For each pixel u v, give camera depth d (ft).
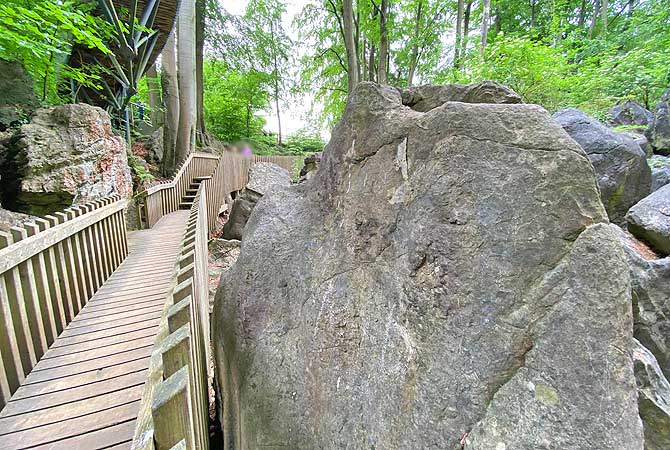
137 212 20.31
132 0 20.61
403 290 4.11
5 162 13.37
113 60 22.34
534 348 3.17
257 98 68.33
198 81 51.08
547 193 3.54
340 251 5.31
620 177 15.44
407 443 3.41
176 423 3.13
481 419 3.12
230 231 23.40
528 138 3.79
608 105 24.31
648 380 6.73
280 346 5.46
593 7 52.47
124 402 5.96
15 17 13.24
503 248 3.55
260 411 5.26
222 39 51.78
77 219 9.21
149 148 34.96
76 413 5.67
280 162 56.80
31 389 6.21
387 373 3.90
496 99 6.34
